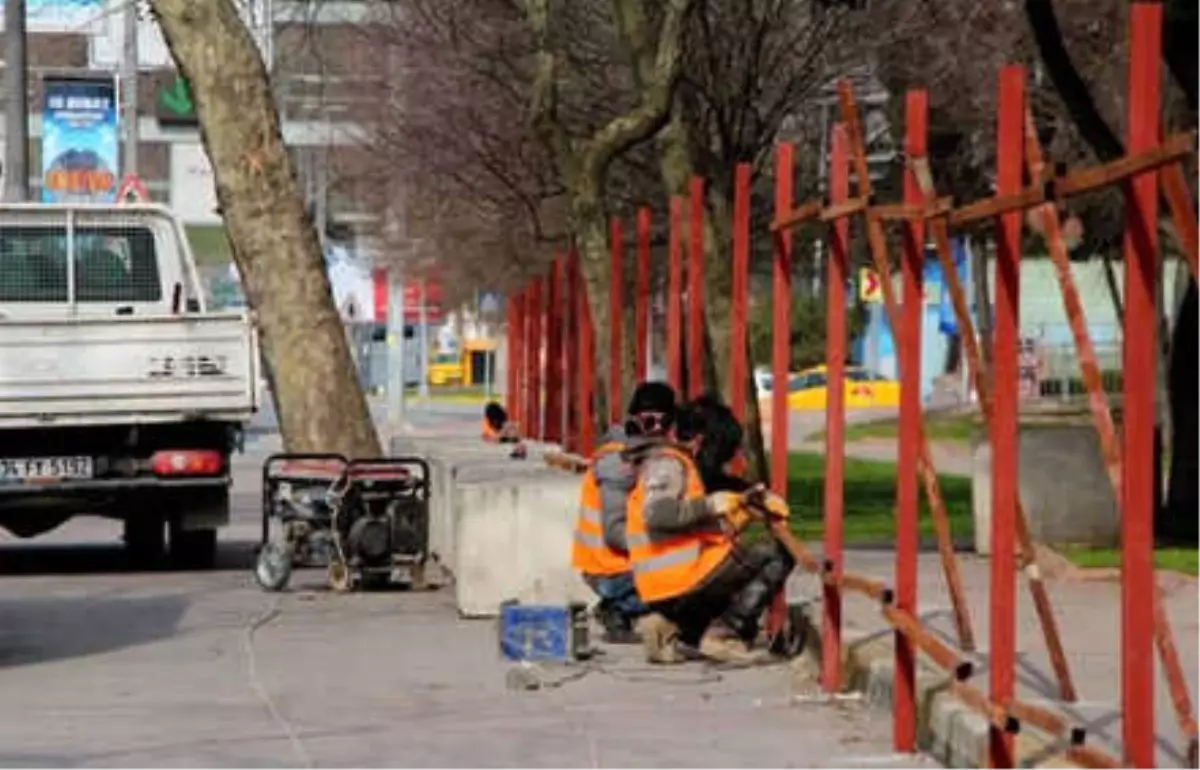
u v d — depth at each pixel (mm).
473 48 71812
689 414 31422
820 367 148125
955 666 21531
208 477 46281
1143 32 16250
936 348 154875
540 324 64312
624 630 32594
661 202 67750
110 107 85312
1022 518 22625
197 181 123625
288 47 92188
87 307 51156
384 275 133875
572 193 50688
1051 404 111125
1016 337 19875
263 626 35969
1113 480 17953
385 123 82625
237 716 27047
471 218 96125
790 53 64500
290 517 41469
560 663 30781
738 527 30547
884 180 63469
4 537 60875
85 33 108938
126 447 46375
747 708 27125
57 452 45969
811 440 125188
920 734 24125
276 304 48594
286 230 48625
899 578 23828
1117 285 96875
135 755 24453
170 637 34719
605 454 32594
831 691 27609
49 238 51031
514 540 36250
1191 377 51531
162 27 48750
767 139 65500
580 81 67062
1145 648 16719
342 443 48500
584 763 23828
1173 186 15719
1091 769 17688
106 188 85375
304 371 48500
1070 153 59844
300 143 111875
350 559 40906
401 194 100312
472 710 27344
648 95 50125
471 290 141625
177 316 45781
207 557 48656
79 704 28078
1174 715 22594
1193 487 51469
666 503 30016
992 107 64375
